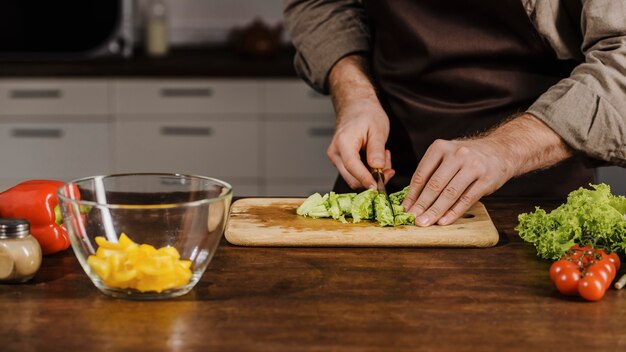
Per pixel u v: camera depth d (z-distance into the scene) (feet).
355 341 2.94
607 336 3.00
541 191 5.37
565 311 3.22
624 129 4.62
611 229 3.76
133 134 10.62
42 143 10.57
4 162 10.59
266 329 3.04
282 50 11.58
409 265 3.74
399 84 5.71
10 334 2.99
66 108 10.52
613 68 4.69
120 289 3.27
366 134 5.17
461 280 3.55
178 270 3.27
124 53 10.87
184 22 12.16
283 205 4.64
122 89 10.51
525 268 3.70
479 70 5.42
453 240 3.99
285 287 3.45
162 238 3.35
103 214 3.32
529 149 4.57
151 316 3.14
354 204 4.32
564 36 5.21
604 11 4.82
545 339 2.97
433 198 4.31
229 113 10.66
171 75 10.50
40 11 10.63
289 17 6.26
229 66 10.53
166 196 3.80
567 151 4.72
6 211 3.76
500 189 5.36
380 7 5.70
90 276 3.34
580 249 3.59
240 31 11.16
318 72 6.05
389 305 3.26
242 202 4.69
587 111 4.61
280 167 10.84
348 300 3.31
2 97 10.43
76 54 10.74
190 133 10.67
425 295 3.37
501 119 5.40
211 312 3.18
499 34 5.35
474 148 4.43
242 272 3.63
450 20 5.45
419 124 5.60
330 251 3.95
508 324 3.10
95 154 10.63
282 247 4.01
